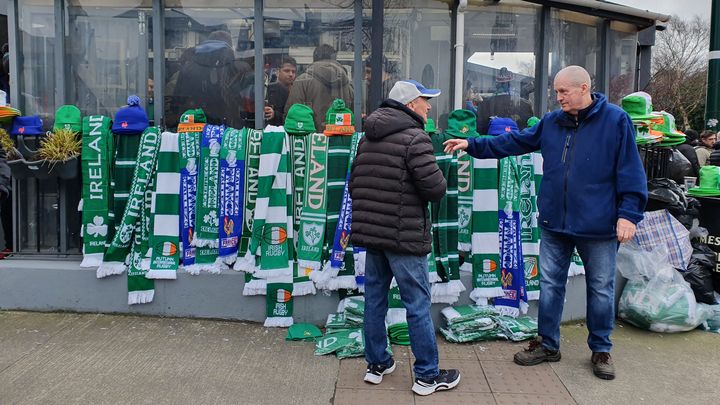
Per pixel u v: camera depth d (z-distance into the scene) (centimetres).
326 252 451
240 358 397
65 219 489
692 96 2834
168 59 497
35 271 466
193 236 460
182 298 462
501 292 464
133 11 492
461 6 498
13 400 333
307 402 340
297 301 455
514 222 465
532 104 555
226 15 494
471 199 466
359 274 448
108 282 463
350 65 498
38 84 498
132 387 352
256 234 450
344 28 495
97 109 501
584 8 550
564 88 366
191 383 359
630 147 362
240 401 339
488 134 485
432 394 353
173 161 455
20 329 435
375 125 338
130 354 398
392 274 357
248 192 453
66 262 477
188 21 495
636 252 490
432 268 449
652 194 506
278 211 449
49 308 468
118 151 453
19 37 493
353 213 350
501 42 542
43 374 366
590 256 379
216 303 461
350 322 434
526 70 549
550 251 395
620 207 364
